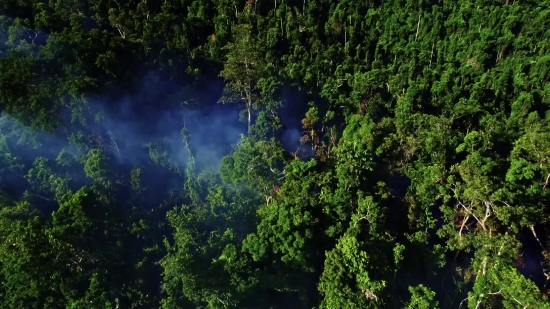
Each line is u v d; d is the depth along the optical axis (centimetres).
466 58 9494
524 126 7450
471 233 4959
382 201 5647
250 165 5272
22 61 6362
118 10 8881
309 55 9238
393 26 10238
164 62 8000
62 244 4278
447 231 5019
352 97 8006
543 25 9719
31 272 4184
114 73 6994
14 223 4484
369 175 5853
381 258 4659
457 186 5122
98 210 4881
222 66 8469
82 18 8219
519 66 8931
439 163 5662
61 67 6731
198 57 8481
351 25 10256
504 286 4050
